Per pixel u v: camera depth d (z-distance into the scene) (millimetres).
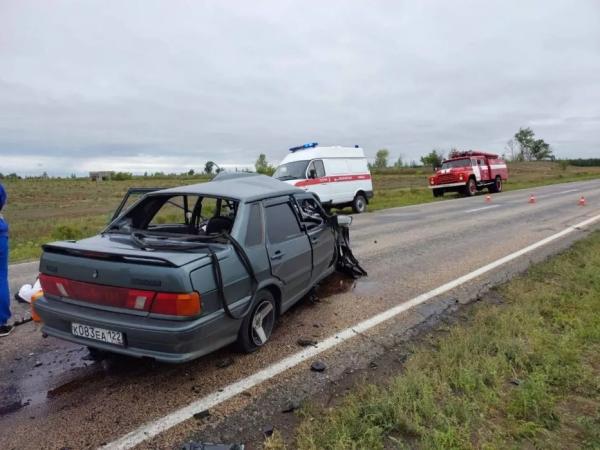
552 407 2807
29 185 56438
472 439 2525
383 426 2664
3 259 4477
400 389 2967
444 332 4203
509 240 9016
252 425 2783
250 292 3580
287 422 2811
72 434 2732
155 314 2959
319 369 3496
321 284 6004
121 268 3045
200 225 4648
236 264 3408
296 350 3873
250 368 3543
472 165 23516
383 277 6367
